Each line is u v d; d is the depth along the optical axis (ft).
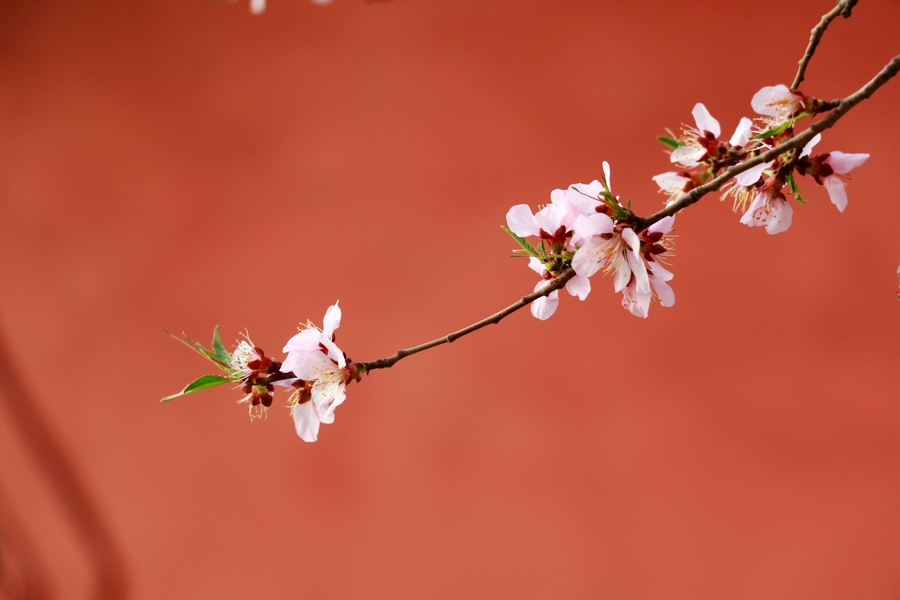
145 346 12.40
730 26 10.82
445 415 11.09
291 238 12.08
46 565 12.09
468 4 11.84
